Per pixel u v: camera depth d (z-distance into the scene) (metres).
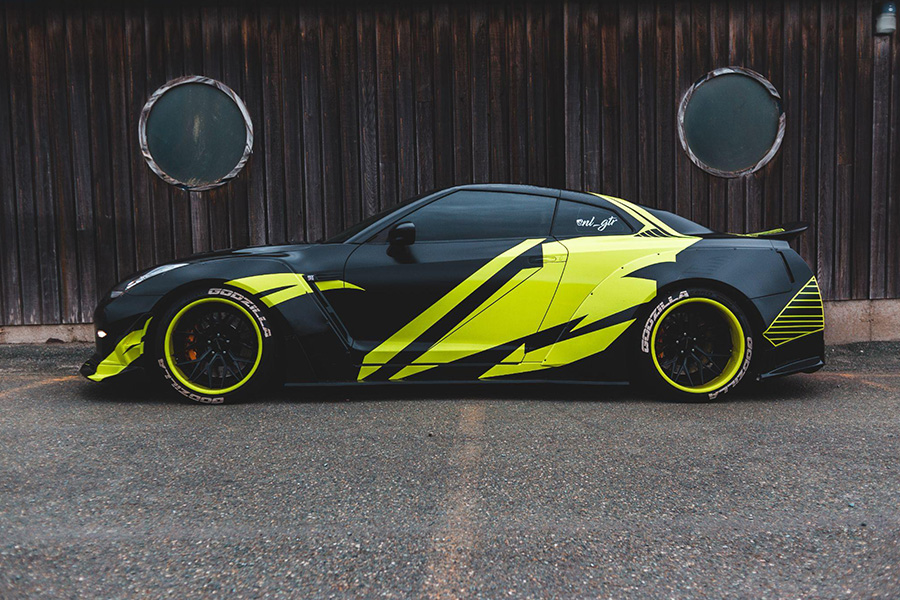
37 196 5.05
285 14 5.07
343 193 5.14
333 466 2.12
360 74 5.11
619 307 3.17
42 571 1.42
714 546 1.55
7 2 4.93
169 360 3.08
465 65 5.13
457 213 3.32
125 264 5.10
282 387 3.41
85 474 2.03
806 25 5.22
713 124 5.25
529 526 1.66
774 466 2.11
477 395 3.29
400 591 1.35
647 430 2.57
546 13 5.14
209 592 1.34
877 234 5.32
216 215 5.12
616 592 1.35
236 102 5.07
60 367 4.23
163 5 5.02
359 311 3.17
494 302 3.18
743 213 5.28
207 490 1.90
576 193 3.41
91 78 5.02
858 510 1.75
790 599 1.32
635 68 5.19
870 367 4.23
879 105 5.28
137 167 5.07
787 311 3.19
